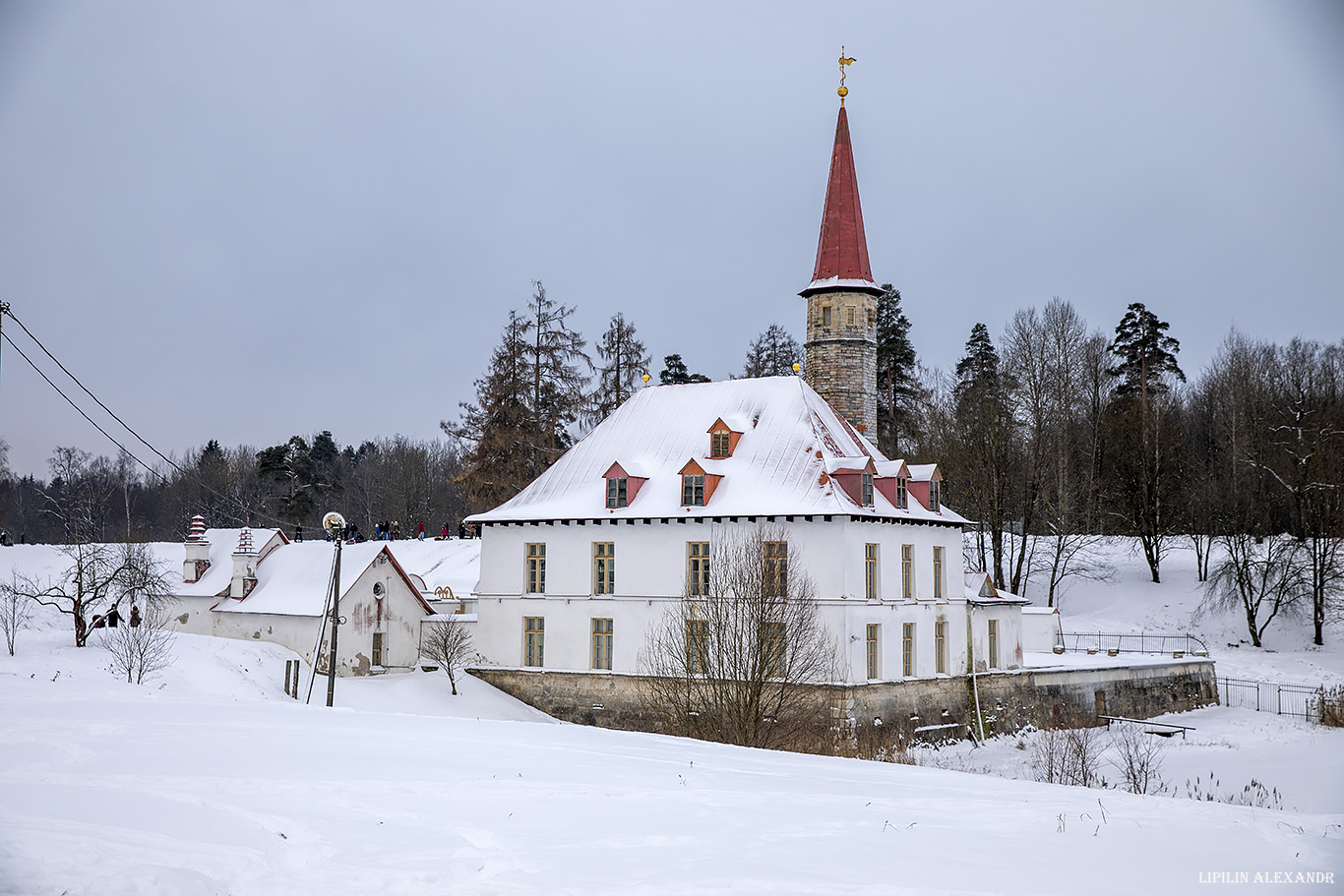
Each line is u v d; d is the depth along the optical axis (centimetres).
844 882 1221
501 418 7469
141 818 1364
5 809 1387
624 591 4794
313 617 4791
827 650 4316
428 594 6106
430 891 1139
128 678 3728
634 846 1363
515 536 5109
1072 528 7575
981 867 1327
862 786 1983
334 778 1691
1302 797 3147
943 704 4809
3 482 14262
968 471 7300
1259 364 8544
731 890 1174
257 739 2083
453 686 4766
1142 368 8681
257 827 1352
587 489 5066
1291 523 7562
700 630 4034
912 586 4766
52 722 2206
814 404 4984
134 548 5522
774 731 3697
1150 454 8100
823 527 4394
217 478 12094
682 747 2533
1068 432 7788
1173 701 5862
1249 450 7919
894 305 9125
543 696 4922
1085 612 7681
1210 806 1862
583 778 1841
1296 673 6412
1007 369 7750
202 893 1105
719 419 4878
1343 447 7338
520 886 1163
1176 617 7381
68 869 1136
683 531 4681
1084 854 1442
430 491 12038
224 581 5416
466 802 1576
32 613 5703
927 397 9012
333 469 14975
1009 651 5312
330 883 1151
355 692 4516
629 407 5359
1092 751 4134
